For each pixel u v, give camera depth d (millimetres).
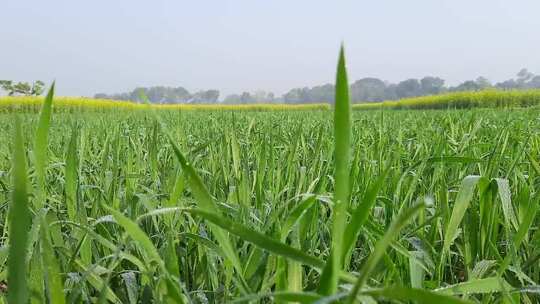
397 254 1103
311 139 3139
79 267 1016
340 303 561
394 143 2289
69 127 5141
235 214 1125
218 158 2004
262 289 838
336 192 521
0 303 833
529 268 1200
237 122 5969
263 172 1533
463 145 2117
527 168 2104
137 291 1040
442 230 1373
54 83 729
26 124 5012
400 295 454
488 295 919
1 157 2559
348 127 501
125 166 1904
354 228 599
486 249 1233
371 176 1689
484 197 1216
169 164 2115
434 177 1561
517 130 3086
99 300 708
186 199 1369
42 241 665
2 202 1528
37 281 733
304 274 1139
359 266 1182
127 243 991
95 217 1366
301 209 842
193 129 4855
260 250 871
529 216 991
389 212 1409
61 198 1616
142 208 1461
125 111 11156
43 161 794
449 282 1334
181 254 1223
